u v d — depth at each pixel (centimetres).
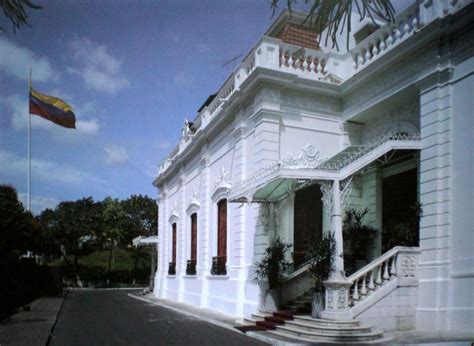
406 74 1198
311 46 1753
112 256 4816
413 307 1058
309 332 955
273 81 1335
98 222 4403
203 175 1872
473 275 948
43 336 1064
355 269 1294
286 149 1366
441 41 1084
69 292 3145
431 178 1077
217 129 1722
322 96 1445
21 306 1836
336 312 983
